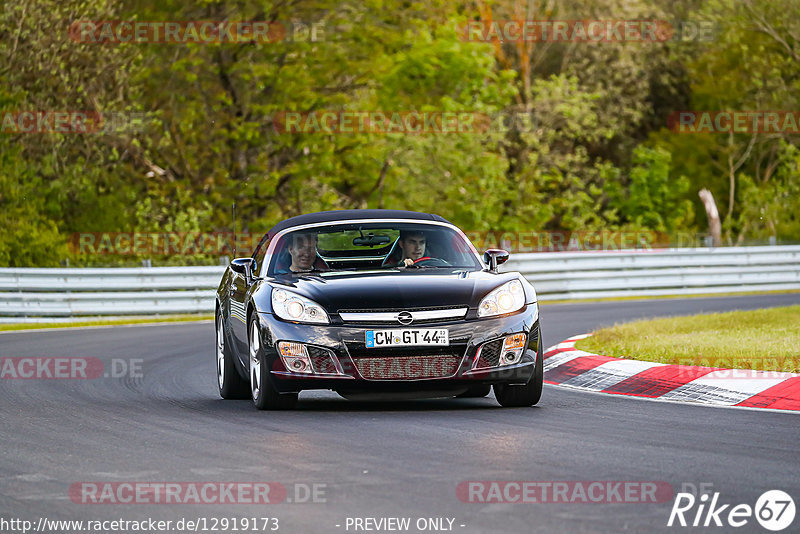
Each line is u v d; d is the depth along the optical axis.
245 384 37.16
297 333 31.91
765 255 93.75
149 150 119.56
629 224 157.50
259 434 28.66
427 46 131.25
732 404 33.44
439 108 130.00
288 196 129.25
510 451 25.45
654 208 164.12
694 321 55.62
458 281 33.03
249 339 34.41
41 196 106.81
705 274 92.06
